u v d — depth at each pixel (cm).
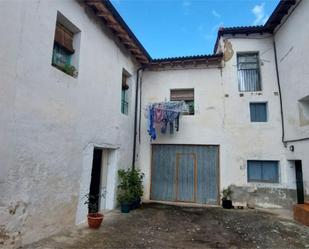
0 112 368
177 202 914
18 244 399
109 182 772
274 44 913
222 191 870
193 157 934
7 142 379
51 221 479
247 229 589
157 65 992
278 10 799
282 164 850
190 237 523
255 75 931
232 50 948
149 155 965
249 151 878
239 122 902
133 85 933
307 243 501
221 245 482
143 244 470
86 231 527
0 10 372
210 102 938
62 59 559
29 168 421
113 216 679
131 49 864
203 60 945
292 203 821
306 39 706
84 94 596
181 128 947
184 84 977
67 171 528
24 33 414
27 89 418
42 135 453
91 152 625
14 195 391
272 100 887
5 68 377
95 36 655
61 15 521
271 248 473
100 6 623
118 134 790
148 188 949
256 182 868
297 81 760
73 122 550
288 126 824
